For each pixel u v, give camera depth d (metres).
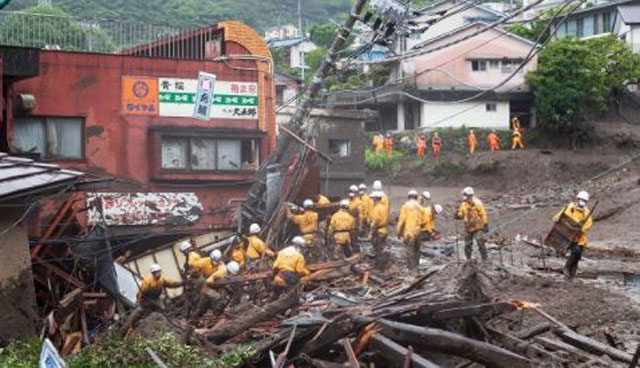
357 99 59.97
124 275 22.89
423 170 56.88
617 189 46.12
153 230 29.09
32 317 17.77
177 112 30.05
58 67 28.72
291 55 78.38
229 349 15.19
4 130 26.73
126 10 76.12
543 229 38.88
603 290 21.39
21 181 17.91
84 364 13.42
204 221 29.95
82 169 28.88
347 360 13.20
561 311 18.77
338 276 22.56
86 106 29.03
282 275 19.39
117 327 19.11
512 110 63.34
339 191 36.91
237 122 30.78
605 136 59.69
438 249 30.33
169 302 21.06
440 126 60.91
